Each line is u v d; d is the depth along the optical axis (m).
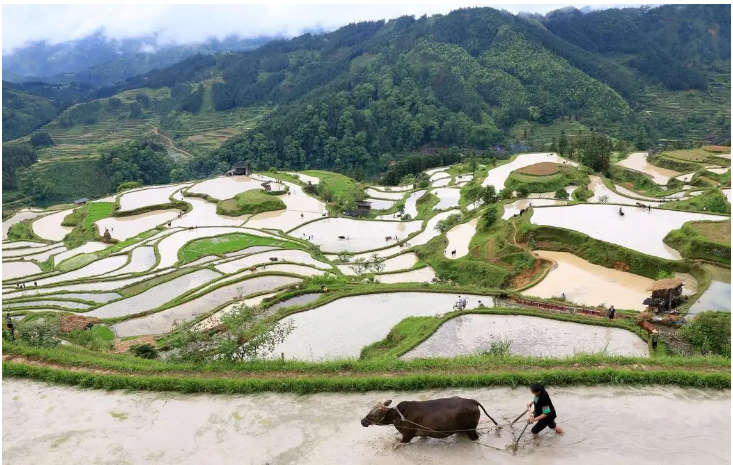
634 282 36.44
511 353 23.45
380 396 14.20
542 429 11.57
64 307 41.72
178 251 59.31
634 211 50.19
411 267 50.84
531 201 60.91
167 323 35.62
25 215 108.50
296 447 12.01
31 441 12.88
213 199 87.38
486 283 42.62
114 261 58.66
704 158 92.56
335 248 61.53
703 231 39.09
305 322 29.55
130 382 15.31
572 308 29.92
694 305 30.44
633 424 12.23
